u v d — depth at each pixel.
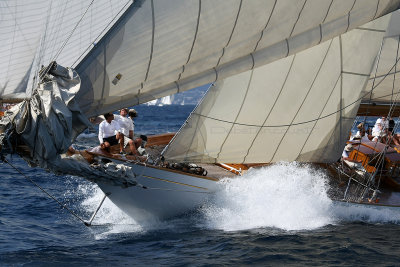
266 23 17.61
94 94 15.04
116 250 17.92
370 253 17.55
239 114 20.72
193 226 20.97
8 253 17.41
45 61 14.85
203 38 16.12
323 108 22.19
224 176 22.19
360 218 22.34
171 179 20.23
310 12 18.80
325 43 21.44
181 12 15.30
